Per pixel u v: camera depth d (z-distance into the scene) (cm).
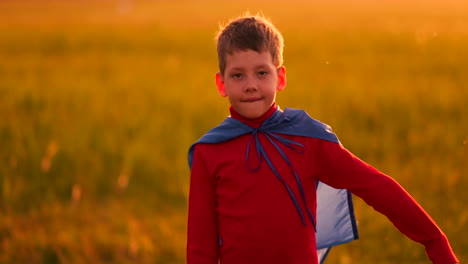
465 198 490
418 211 216
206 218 228
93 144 678
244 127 225
